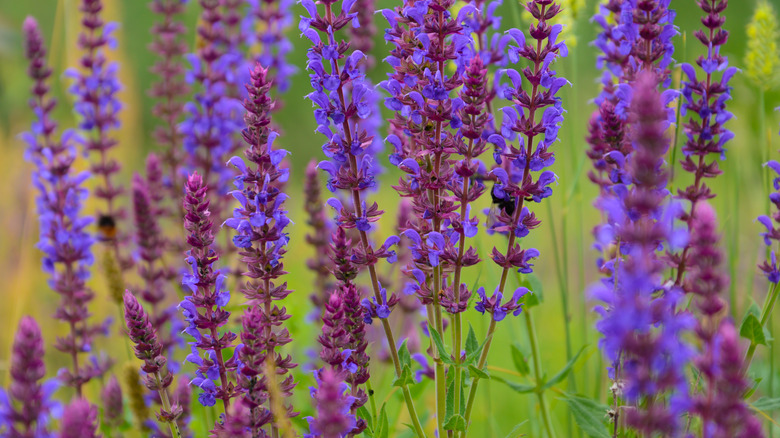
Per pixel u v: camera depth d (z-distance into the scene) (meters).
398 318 1.32
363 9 1.29
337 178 1.08
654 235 0.95
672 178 1.12
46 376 1.30
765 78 1.19
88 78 1.33
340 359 1.07
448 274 1.12
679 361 0.95
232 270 1.25
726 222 1.21
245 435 1.06
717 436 0.94
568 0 1.19
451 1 1.07
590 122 1.17
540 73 1.08
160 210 1.32
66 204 1.26
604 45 1.17
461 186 1.11
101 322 1.29
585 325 1.24
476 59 1.07
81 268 1.25
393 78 1.09
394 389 1.20
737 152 1.25
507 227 1.09
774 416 1.18
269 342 1.07
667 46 1.11
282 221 1.07
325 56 1.07
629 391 0.95
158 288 1.27
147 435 1.18
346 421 1.01
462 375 1.12
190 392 1.18
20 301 1.26
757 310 1.13
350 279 1.10
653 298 1.05
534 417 1.23
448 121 1.09
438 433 1.10
